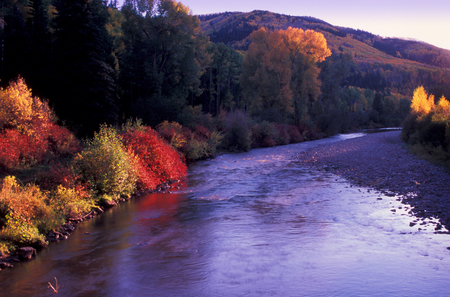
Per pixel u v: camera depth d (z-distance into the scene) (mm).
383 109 115000
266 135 43906
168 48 48094
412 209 11094
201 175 20234
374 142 40938
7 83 29750
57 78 27953
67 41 27641
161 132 26484
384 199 12773
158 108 36750
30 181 11969
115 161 13781
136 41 47000
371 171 19500
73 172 12453
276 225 9758
